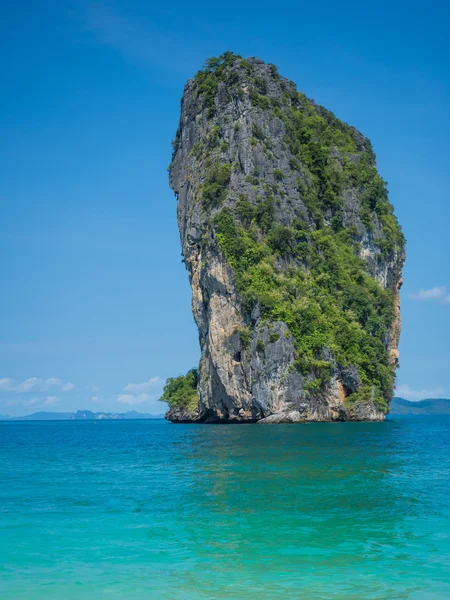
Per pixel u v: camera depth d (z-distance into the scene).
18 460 43.78
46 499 26.64
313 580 16.30
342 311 88.94
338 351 82.94
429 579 16.33
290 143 100.50
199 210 93.44
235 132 96.88
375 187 109.25
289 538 19.91
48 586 16.05
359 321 90.94
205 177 96.50
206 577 16.56
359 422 81.50
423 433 62.19
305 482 29.45
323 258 94.06
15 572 17.08
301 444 48.09
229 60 105.69
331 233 99.19
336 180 106.38
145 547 19.16
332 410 81.50
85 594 15.52
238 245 84.44
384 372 87.31
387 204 113.12
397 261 110.38
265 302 79.75
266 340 78.12
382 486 28.27
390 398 92.38
